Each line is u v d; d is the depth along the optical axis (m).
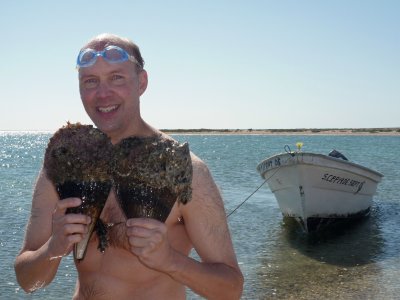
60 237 0.84
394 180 10.72
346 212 5.79
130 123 1.02
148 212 0.82
